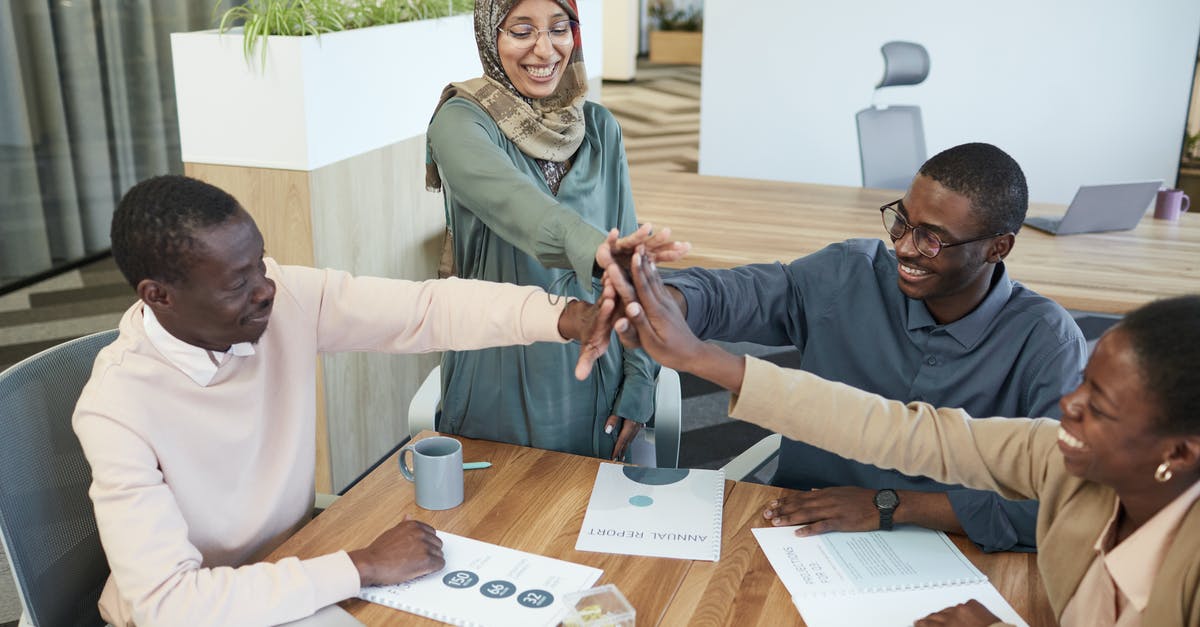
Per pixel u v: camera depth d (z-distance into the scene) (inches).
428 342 60.1
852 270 65.0
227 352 52.6
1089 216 122.5
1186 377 36.2
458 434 71.1
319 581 47.6
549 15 63.6
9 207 180.9
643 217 128.6
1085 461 40.4
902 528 56.2
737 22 219.6
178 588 46.2
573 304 57.2
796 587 50.4
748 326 65.7
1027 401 59.6
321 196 106.0
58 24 182.4
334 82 105.5
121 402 49.1
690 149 297.3
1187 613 39.7
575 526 56.2
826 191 143.9
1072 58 201.5
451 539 54.5
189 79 103.9
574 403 70.6
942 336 60.8
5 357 152.4
